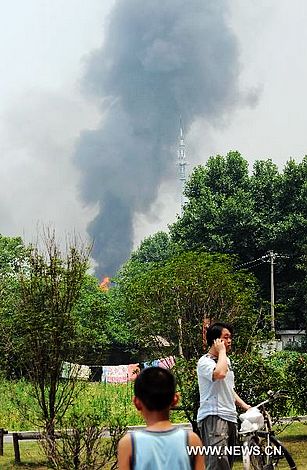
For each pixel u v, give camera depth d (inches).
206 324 544.7
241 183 2316.7
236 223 2176.4
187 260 713.0
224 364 310.8
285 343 2058.3
